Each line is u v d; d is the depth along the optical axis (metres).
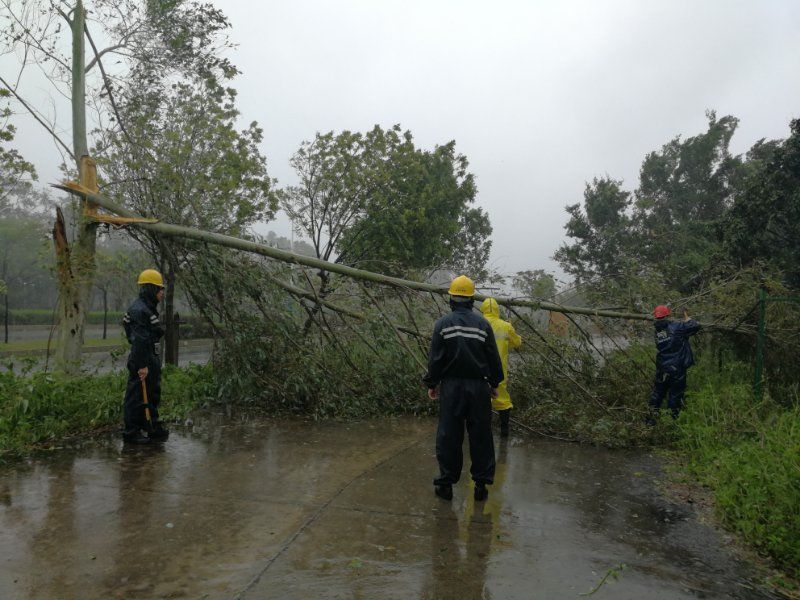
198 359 16.12
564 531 3.61
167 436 5.66
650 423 6.43
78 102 8.59
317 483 4.38
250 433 5.98
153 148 9.04
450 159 20.33
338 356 7.43
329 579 2.84
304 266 7.61
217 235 7.41
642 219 29.75
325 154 14.76
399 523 3.64
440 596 2.71
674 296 8.35
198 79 10.16
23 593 2.62
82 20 8.59
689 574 3.04
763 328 6.80
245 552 3.12
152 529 3.40
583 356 7.47
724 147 29.39
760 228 13.32
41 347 18.22
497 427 6.77
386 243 16.08
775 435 4.80
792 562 3.16
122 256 8.55
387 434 6.14
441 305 7.97
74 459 4.84
